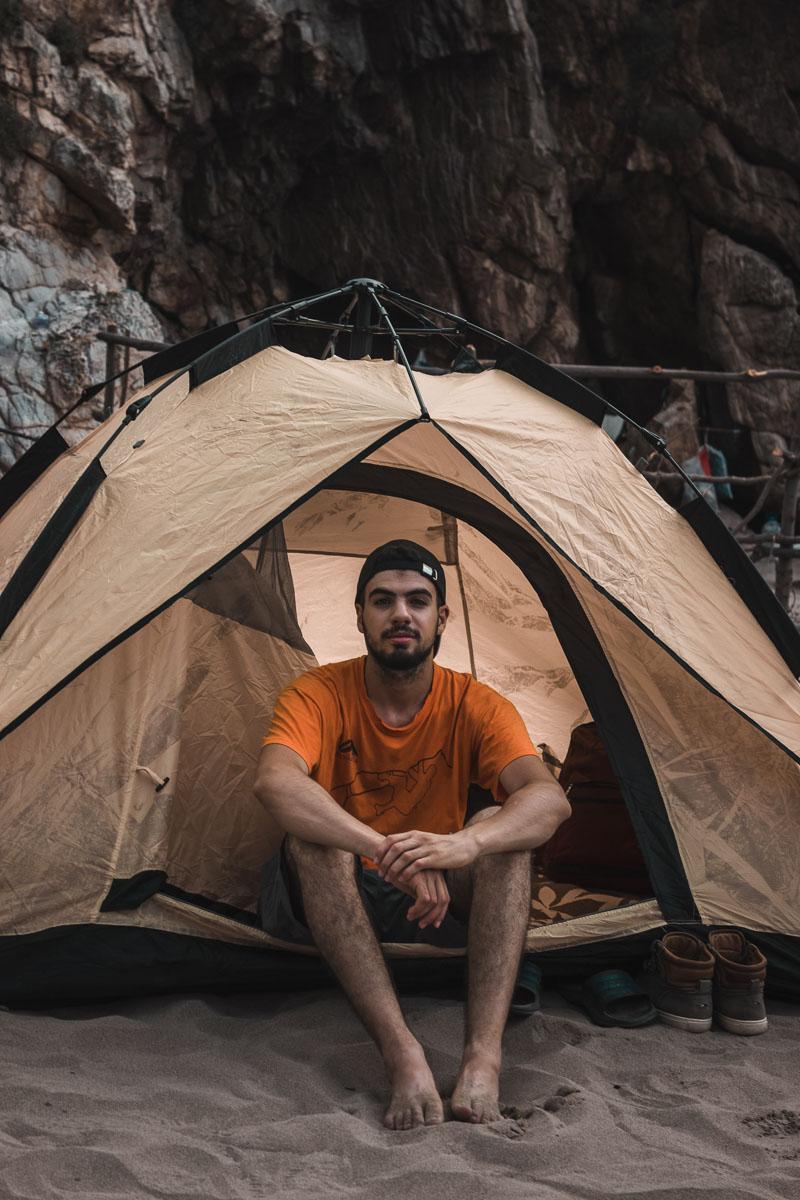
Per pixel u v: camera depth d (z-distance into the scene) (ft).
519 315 51.65
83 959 8.99
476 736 9.43
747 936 9.82
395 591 9.14
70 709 9.42
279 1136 6.72
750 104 49.98
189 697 10.62
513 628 13.84
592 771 11.34
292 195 50.90
